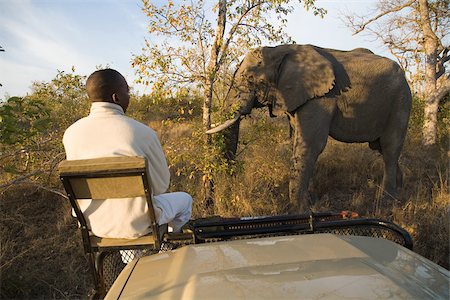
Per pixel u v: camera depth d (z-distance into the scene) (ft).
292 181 18.10
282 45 19.26
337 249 5.76
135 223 6.91
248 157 21.61
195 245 6.40
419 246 13.55
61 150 15.72
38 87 19.21
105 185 6.49
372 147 22.24
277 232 7.63
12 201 17.89
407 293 4.47
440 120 38.37
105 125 7.17
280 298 4.28
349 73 19.25
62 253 13.87
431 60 34.60
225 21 17.26
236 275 4.93
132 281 5.39
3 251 12.92
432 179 23.13
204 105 17.30
